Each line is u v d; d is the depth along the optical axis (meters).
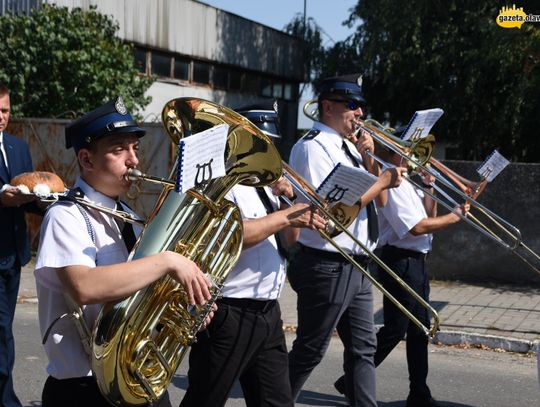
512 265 9.22
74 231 2.34
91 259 2.33
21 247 4.31
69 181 11.09
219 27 18.30
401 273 4.66
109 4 14.84
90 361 2.38
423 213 4.76
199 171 2.33
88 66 11.53
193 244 2.48
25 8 13.43
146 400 2.40
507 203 9.16
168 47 16.55
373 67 16.28
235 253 2.71
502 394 5.34
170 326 2.49
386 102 17.02
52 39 11.39
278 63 20.86
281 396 3.26
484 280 9.34
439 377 5.75
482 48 14.12
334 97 4.14
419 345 4.77
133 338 2.31
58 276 2.31
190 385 3.20
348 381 4.09
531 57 13.07
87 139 2.43
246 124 2.82
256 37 19.78
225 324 3.12
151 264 2.26
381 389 5.39
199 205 2.49
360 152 4.24
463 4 15.15
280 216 3.23
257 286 3.19
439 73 15.14
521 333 6.86
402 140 4.49
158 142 10.50
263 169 2.94
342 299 3.96
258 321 3.18
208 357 3.13
